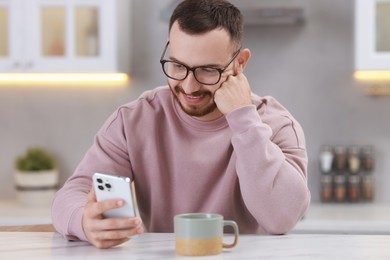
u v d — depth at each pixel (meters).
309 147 3.44
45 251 1.30
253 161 1.50
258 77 3.46
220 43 1.45
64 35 3.21
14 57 3.20
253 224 1.72
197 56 1.43
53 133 3.55
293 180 1.52
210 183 1.66
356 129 3.41
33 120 3.56
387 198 3.40
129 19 3.47
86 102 3.54
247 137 1.51
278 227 1.51
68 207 1.46
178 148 1.67
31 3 3.19
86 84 3.54
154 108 1.73
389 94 3.39
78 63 3.19
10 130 3.57
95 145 1.71
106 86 3.53
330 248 1.32
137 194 1.74
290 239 1.43
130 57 3.49
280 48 3.44
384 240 1.42
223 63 1.48
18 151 3.56
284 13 3.08
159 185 1.68
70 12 3.19
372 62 3.06
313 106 3.43
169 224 1.70
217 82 1.48
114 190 1.30
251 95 1.75
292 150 1.64
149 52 3.51
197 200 1.67
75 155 3.55
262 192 1.50
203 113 1.55
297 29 3.43
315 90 3.43
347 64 3.40
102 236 1.31
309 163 3.43
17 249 1.33
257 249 1.31
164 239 1.44
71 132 3.54
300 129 1.74
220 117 1.66
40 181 3.27
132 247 1.34
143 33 3.51
